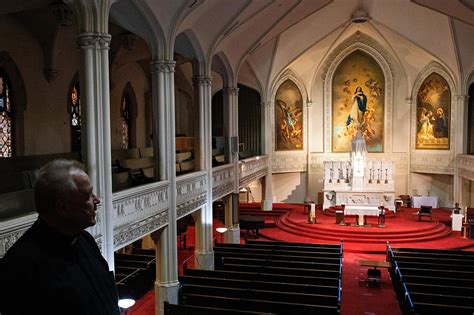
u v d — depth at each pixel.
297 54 25.59
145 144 23.61
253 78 26.64
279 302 10.60
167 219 13.07
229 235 20.88
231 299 10.87
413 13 22.34
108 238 9.42
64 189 2.15
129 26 12.58
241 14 15.55
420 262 15.35
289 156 29.44
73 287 2.05
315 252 16.36
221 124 28.86
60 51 16.08
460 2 15.56
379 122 29.45
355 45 28.81
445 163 27.08
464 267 14.31
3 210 7.66
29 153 15.07
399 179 29.41
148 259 16.61
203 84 16.45
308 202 26.88
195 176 15.45
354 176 23.25
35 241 2.10
